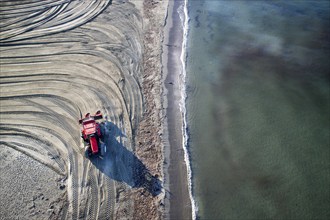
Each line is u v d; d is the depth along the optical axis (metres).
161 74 26.39
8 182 19.53
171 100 24.58
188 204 18.78
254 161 20.69
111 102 23.83
